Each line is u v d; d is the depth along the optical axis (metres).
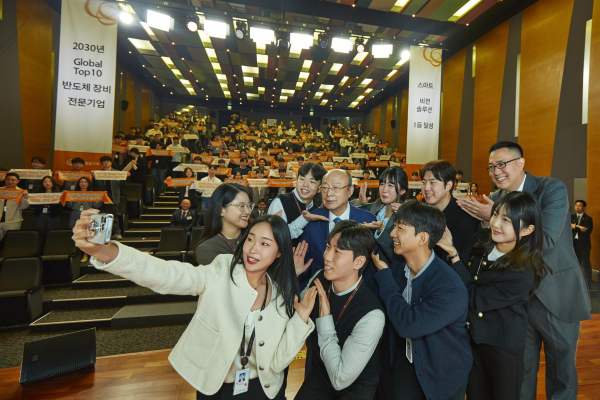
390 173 1.93
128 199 6.88
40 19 7.02
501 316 1.27
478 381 1.39
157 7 6.83
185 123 14.48
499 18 7.48
